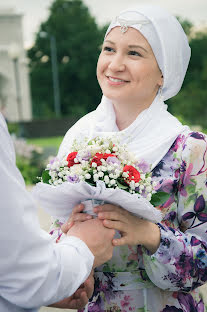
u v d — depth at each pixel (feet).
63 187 5.38
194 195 6.25
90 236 5.42
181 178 6.28
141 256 6.26
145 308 6.22
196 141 6.25
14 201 4.32
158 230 5.97
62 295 4.74
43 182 5.97
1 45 115.85
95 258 5.41
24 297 4.54
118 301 6.29
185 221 6.35
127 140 6.61
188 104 117.19
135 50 6.49
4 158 4.34
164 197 5.78
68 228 5.66
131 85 6.57
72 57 159.33
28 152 28.55
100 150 5.80
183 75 6.98
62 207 5.94
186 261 5.97
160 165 6.37
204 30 169.89
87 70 156.46
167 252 5.92
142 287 6.27
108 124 6.97
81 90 158.71
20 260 4.40
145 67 6.51
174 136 6.42
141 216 5.74
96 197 5.46
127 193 5.21
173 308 6.23
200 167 6.22
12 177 4.36
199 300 6.51
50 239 4.77
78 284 4.82
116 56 6.55
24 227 4.36
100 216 5.48
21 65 113.70
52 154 33.45
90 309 6.37
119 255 6.24
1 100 111.65
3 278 4.45
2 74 112.37
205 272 6.11
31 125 69.05
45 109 154.40
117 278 6.30
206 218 6.27
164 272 5.97
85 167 5.56
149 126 6.64
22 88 114.11
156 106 6.76
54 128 70.54
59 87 157.07
